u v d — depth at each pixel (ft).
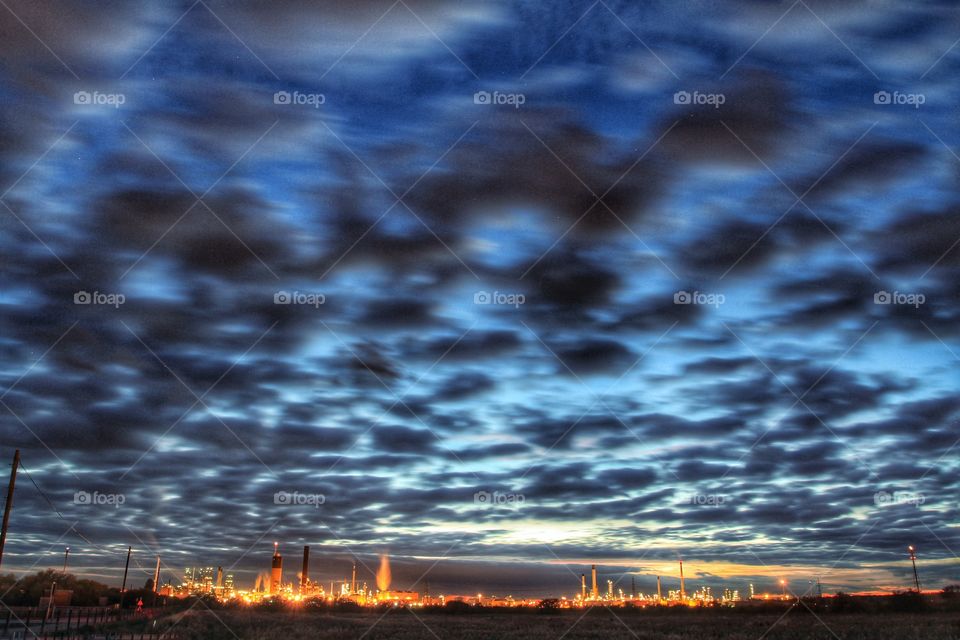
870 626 176.96
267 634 154.10
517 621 228.63
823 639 147.33
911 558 270.46
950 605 263.08
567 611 306.76
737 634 160.76
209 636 151.33
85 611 259.19
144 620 195.00
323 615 247.91
